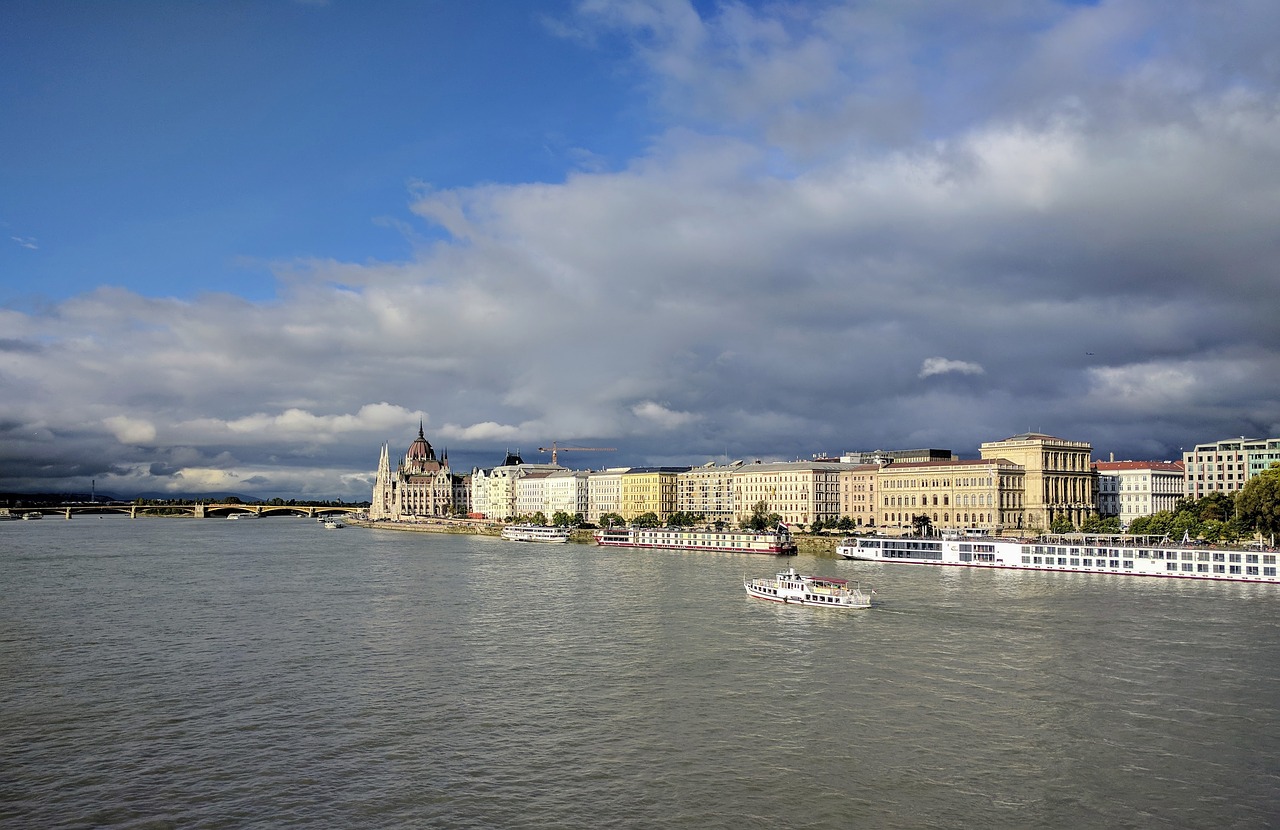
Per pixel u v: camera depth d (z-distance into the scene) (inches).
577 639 6318.9
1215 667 5374.0
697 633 6520.7
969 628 6628.9
